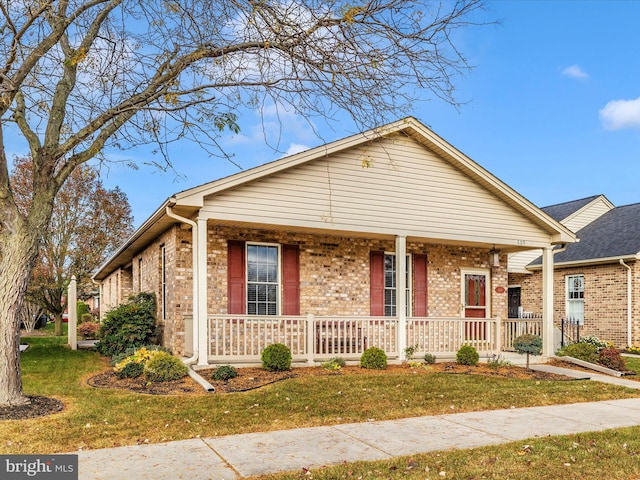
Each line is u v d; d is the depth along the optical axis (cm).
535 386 1003
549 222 1401
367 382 963
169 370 946
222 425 674
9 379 724
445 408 811
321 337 1190
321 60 632
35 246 739
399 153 1256
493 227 1368
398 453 576
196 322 1046
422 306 1495
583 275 1997
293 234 1323
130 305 1413
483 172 1316
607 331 1884
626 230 1998
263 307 1280
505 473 511
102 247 2619
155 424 666
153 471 502
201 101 698
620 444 621
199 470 507
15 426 633
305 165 1148
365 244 1419
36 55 691
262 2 621
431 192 1291
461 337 1358
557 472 517
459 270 1567
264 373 1030
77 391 835
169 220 1157
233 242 1248
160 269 1348
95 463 523
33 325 2977
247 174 1068
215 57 691
